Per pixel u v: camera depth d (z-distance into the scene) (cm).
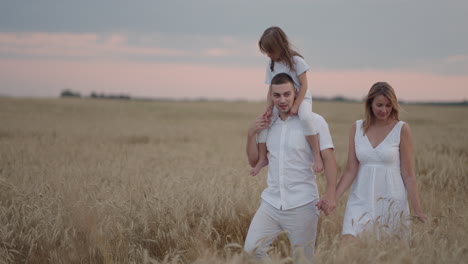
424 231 327
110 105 4722
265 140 383
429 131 1928
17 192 516
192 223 453
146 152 1147
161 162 952
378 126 393
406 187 391
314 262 287
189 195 496
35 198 485
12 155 955
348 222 379
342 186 398
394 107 377
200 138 1717
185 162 937
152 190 541
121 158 976
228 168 730
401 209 379
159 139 1625
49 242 391
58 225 407
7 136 1545
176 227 422
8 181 596
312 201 360
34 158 938
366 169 391
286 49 380
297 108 361
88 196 521
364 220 373
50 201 480
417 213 379
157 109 4469
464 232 342
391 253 287
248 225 454
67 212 442
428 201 556
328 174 354
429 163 862
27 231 413
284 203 354
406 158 384
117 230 410
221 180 603
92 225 400
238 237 429
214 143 1501
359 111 4709
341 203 561
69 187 545
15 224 416
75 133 1683
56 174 684
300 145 353
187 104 5719
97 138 1530
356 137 401
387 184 380
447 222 369
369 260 280
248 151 396
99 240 387
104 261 372
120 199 486
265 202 369
